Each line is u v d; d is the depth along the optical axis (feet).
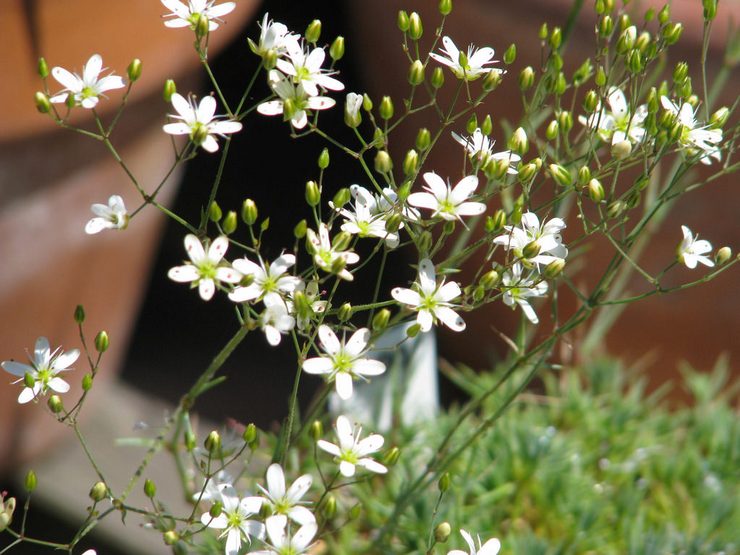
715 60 1.68
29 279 1.60
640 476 1.60
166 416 1.29
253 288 1.09
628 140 1.22
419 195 1.14
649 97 1.20
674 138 1.18
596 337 1.68
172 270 1.09
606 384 1.69
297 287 1.11
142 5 1.51
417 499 1.44
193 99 1.24
